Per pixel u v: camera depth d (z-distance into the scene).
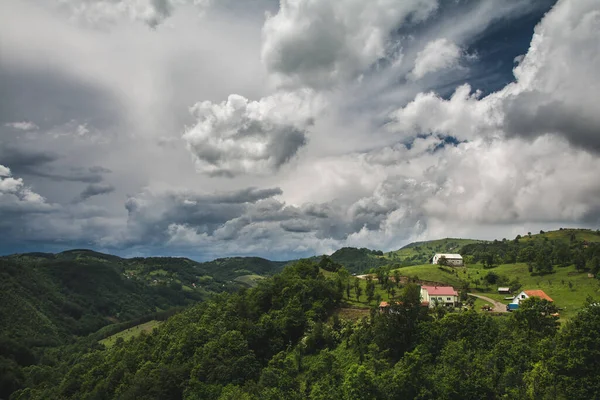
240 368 137.00
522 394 83.75
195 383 134.38
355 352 123.50
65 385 176.25
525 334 102.44
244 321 162.88
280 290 184.50
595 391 77.12
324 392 106.62
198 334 161.62
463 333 107.75
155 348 174.62
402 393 95.38
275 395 112.81
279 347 152.25
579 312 92.38
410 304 121.56
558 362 82.50
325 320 162.62
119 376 160.00
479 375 91.75
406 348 113.44
